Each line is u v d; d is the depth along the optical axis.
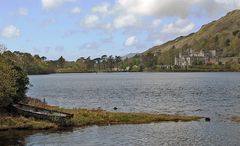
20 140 52.84
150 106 100.00
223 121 70.88
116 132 59.09
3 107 66.06
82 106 100.06
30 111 64.94
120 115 71.44
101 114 71.31
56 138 54.31
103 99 122.62
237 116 77.88
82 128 62.28
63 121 63.69
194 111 88.38
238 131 59.59
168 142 51.78
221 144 50.22
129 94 144.50
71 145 50.09
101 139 53.84
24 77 75.56
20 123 61.09
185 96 132.50
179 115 78.75
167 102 111.00
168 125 65.81
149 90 168.38
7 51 80.06
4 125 60.00
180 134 57.47
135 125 65.56
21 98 74.50
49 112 68.44
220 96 130.88
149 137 55.28
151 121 69.88
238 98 122.38
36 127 60.78
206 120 71.50
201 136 55.84
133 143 51.19
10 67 69.00
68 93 152.25
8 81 64.75
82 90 171.75
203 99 119.88
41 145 50.16
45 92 158.88
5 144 50.56
